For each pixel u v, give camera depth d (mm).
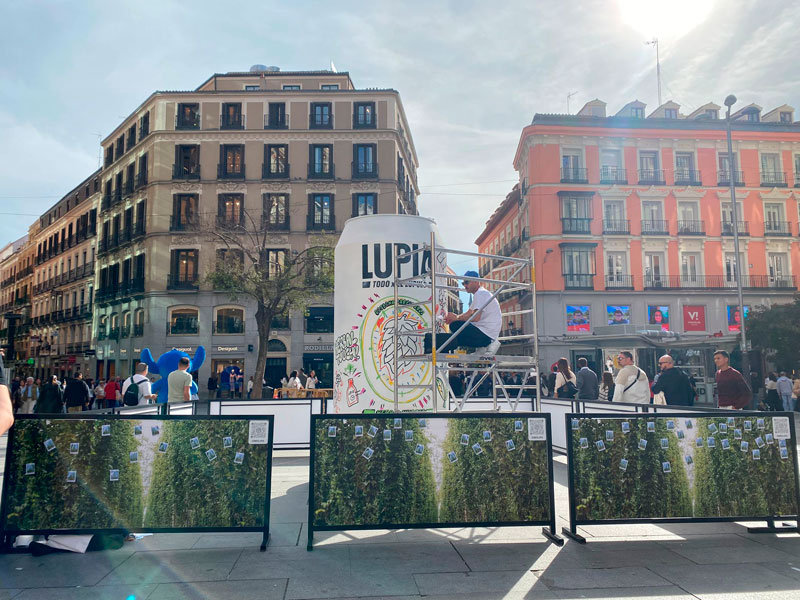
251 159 33656
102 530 4285
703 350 23047
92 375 39625
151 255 33562
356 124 33844
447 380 7141
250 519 4375
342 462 4430
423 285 7266
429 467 4488
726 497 4645
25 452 4305
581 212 34344
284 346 32219
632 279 33656
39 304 53750
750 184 35312
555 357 32438
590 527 5020
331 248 23984
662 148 35062
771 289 34156
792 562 4086
